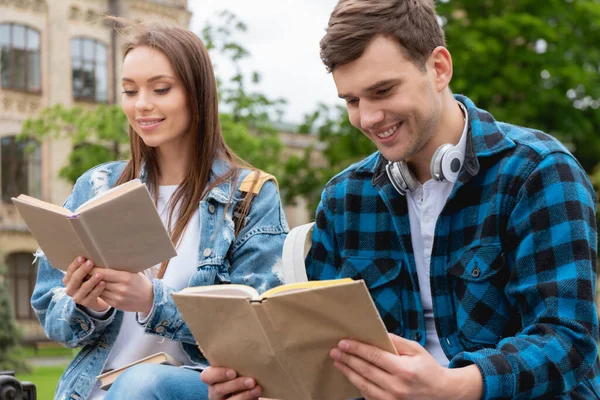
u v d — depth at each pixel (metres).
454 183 2.47
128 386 2.43
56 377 18.56
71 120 23.11
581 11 20.45
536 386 2.17
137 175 3.17
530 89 19.08
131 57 3.06
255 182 3.11
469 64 18.77
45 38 30.16
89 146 22.83
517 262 2.36
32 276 31.05
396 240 2.65
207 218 3.04
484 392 2.12
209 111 3.13
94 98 31.02
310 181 23.05
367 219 2.69
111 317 2.88
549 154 2.40
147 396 2.42
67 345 2.96
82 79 30.81
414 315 2.57
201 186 3.08
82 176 3.26
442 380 2.05
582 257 2.29
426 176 2.59
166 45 3.05
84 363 2.92
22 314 30.77
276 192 3.16
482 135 2.48
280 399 2.25
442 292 2.50
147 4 30.66
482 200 2.46
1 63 29.44
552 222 2.33
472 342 2.42
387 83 2.31
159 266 3.01
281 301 2.01
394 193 2.62
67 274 2.60
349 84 2.34
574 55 20.30
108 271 2.59
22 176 30.02
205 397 2.50
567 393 2.33
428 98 2.37
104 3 30.94
